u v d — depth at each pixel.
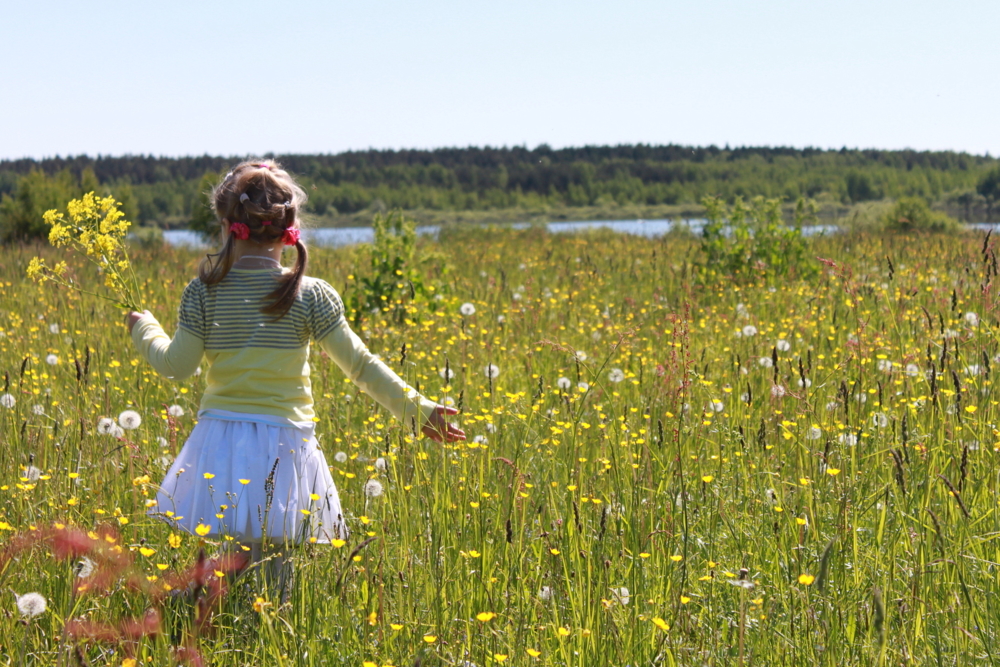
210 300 2.95
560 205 139.12
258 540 2.82
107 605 2.62
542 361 6.21
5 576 2.68
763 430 3.71
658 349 6.86
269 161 3.08
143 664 2.35
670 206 128.25
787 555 2.93
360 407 4.91
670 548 3.00
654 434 4.33
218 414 2.90
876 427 4.09
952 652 2.51
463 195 140.00
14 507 3.29
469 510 3.31
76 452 3.92
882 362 5.09
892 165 158.88
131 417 3.46
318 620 2.62
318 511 2.90
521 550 2.96
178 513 2.84
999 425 4.02
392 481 3.53
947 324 5.59
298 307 2.98
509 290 10.16
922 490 3.29
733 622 2.61
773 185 134.25
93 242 3.33
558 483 3.70
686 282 9.36
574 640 2.45
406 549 2.92
